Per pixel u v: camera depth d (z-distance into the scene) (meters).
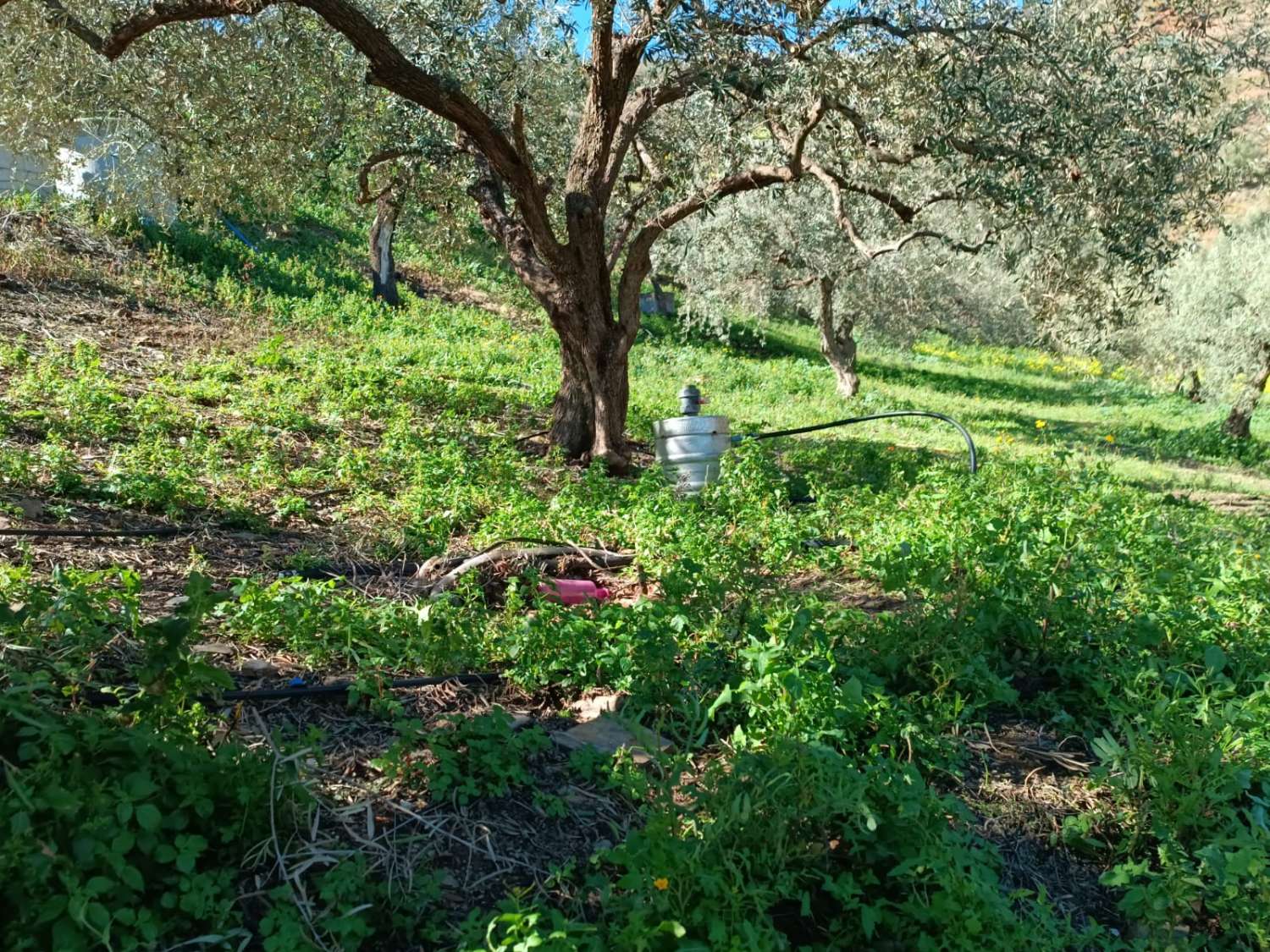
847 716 4.22
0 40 8.70
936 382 31.27
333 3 7.52
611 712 4.41
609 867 3.45
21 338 11.09
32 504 6.23
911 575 5.98
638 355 24.41
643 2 8.27
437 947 3.00
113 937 2.71
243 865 3.10
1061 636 5.34
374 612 4.98
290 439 9.37
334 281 21.42
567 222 10.48
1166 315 21.66
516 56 10.29
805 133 10.01
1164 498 12.05
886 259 21.69
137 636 4.22
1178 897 3.59
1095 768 4.45
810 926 3.31
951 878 3.25
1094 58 10.11
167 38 9.03
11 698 2.99
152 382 10.73
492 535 6.93
